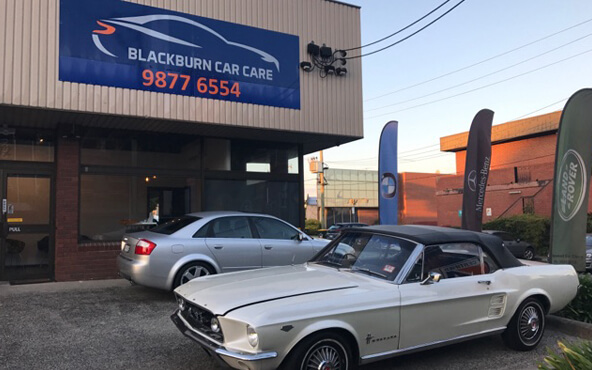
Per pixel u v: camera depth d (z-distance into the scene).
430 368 4.77
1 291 8.20
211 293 4.33
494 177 30.05
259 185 11.88
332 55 11.18
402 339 4.35
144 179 10.50
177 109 9.20
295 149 12.48
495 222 23.62
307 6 10.98
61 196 9.46
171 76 9.16
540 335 5.44
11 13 7.80
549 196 26.58
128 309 6.96
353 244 5.32
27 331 5.79
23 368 4.57
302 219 12.37
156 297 7.77
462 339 4.78
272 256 8.15
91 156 9.93
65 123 9.30
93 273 9.59
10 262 9.28
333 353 4.00
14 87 7.73
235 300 4.03
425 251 4.75
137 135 10.47
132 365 4.71
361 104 11.53
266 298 4.03
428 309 4.51
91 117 8.80
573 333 6.09
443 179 34.28
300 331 3.79
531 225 22.11
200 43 9.52
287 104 10.49
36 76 7.93
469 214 9.91
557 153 7.64
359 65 11.62
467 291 4.80
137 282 7.16
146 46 8.95
